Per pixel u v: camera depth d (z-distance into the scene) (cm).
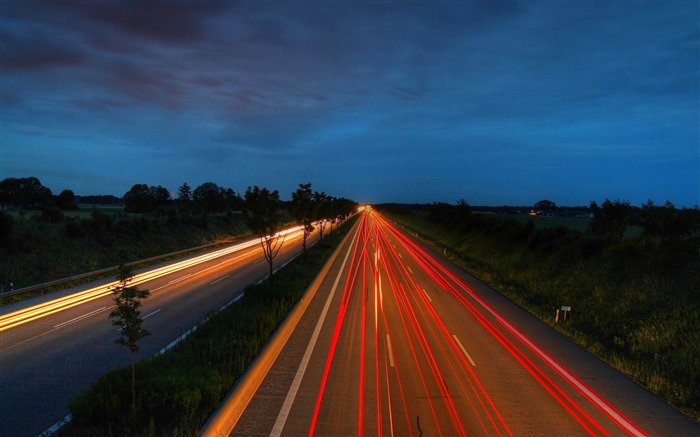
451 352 1178
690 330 1190
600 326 1488
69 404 737
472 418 790
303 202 3034
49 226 3064
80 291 2066
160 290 2053
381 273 2659
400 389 910
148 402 746
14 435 721
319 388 899
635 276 1677
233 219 6556
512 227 3475
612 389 954
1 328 1405
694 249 1541
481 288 2242
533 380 992
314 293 1966
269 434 704
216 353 1020
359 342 1241
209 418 719
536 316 1647
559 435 738
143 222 4112
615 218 2472
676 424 795
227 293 1975
